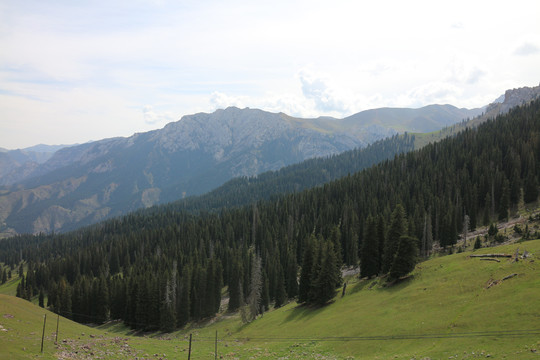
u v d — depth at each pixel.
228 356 51.88
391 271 67.62
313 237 86.88
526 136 160.88
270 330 68.62
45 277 159.88
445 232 104.25
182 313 94.19
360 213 141.75
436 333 42.91
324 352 48.06
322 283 71.50
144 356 49.38
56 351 43.16
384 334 47.72
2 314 54.62
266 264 115.25
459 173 148.25
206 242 156.38
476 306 45.31
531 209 115.69
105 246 186.62
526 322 37.75
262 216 166.50
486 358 33.59
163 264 131.12
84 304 109.88
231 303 101.25
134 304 99.12
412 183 154.62
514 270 49.78
